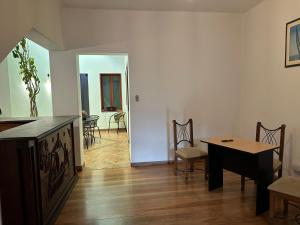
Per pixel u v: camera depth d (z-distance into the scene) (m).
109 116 8.34
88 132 6.12
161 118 4.35
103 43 4.06
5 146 1.91
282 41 3.40
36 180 2.02
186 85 4.37
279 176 3.02
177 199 2.93
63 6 3.85
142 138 4.33
